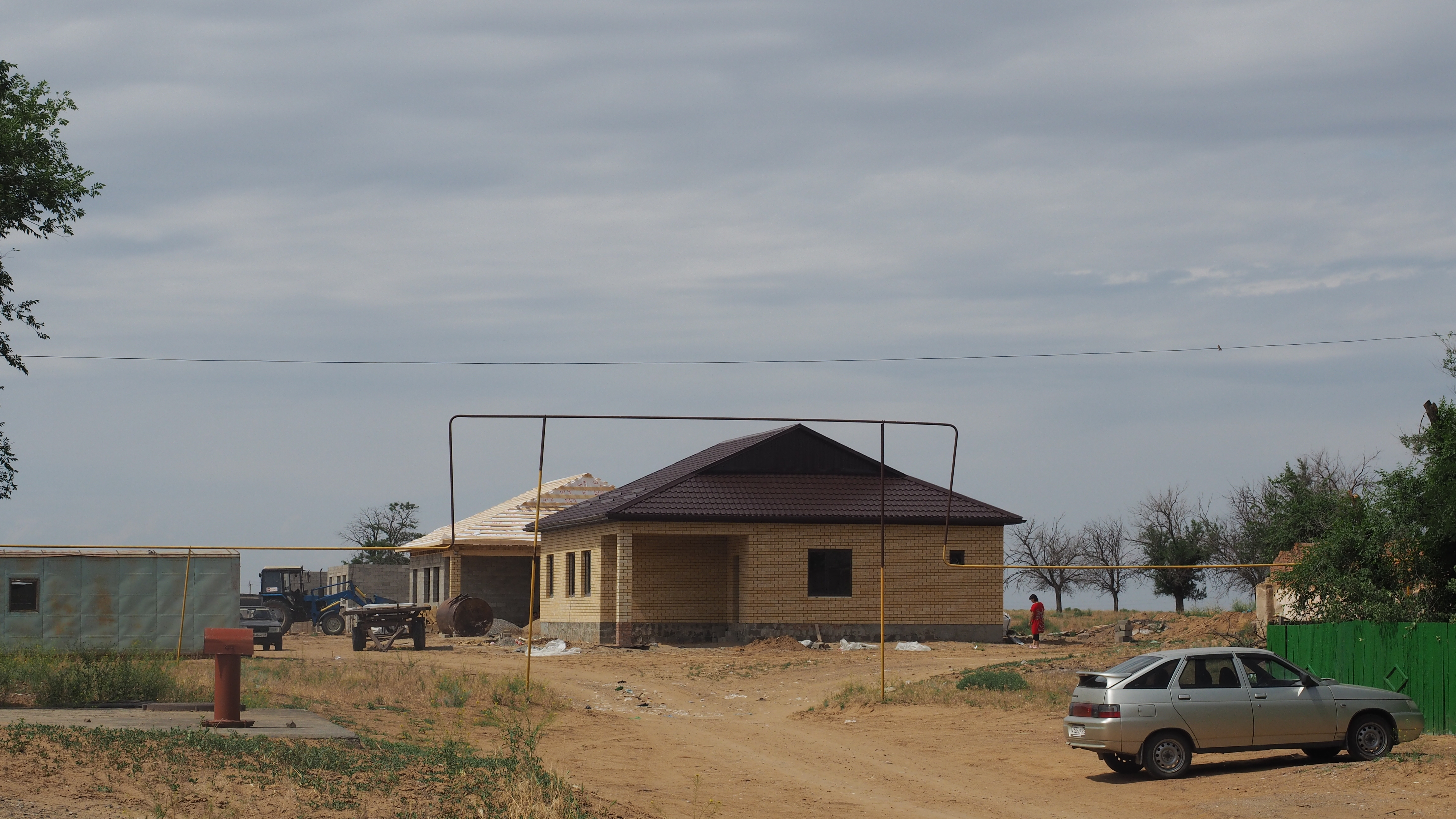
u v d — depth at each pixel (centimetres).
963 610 4294
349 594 5750
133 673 2175
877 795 1759
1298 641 2309
